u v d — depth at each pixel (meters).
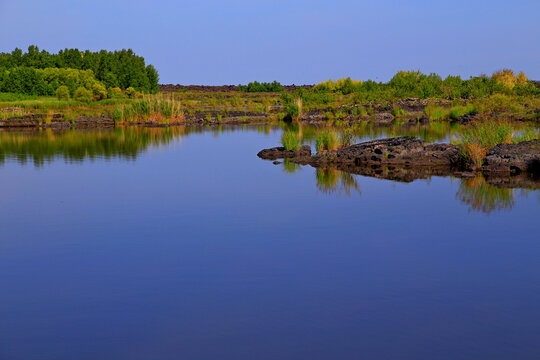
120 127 37.75
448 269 8.31
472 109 43.12
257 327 6.50
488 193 13.77
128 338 6.29
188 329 6.48
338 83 71.38
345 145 22.84
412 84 61.75
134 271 8.44
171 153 22.84
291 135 22.73
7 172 17.86
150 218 11.67
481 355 5.79
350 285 7.74
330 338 6.20
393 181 15.74
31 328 6.57
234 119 43.72
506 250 9.16
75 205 12.98
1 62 90.56
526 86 59.97
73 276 8.27
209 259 8.94
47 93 69.25
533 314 6.74
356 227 10.71
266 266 8.56
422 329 6.39
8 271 8.54
